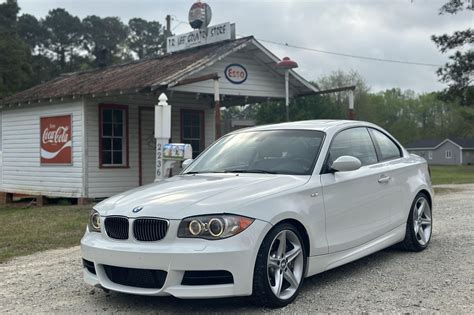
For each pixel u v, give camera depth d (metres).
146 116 16.34
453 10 33.38
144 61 17.33
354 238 5.54
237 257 4.24
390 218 6.24
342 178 5.45
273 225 4.50
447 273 5.71
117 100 15.54
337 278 5.57
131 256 4.34
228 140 6.36
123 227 4.51
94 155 14.98
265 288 4.44
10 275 6.14
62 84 17.69
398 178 6.44
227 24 15.59
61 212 12.30
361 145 6.17
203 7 16.19
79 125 14.91
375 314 4.42
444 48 36.03
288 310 4.54
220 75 15.35
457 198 14.25
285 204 4.70
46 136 16.00
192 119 17.55
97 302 4.95
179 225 4.29
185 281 4.25
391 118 85.81
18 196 17.59
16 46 50.84
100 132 15.12
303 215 4.84
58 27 73.88
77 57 74.25
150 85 12.70
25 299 5.14
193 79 12.95
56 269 6.37
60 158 15.51
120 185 15.62
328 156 5.49
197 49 16.34
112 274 4.60
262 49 15.52
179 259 4.19
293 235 4.77
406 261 6.29
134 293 4.39
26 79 51.16
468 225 8.92
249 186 4.80
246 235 4.31
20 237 8.73
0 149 17.95
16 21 60.00
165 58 16.59
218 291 4.23
